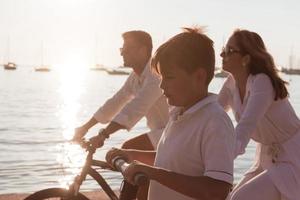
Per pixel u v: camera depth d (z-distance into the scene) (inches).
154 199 112.7
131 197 138.3
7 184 452.8
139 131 987.3
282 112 163.5
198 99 107.0
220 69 170.2
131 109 192.4
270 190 164.2
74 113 1472.7
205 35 105.4
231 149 104.3
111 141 804.0
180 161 107.9
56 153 643.5
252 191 164.9
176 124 109.7
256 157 173.6
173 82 105.3
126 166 115.3
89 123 205.2
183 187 103.0
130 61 202.1
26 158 608.4
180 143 108.0
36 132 958.4
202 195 102.5
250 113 157.1
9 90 2765.7
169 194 111.0
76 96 2354.8
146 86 195.9
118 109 207.6
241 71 167.2
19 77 5541.3
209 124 104.9
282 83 161.9
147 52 200.7
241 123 155.9
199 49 104.0
